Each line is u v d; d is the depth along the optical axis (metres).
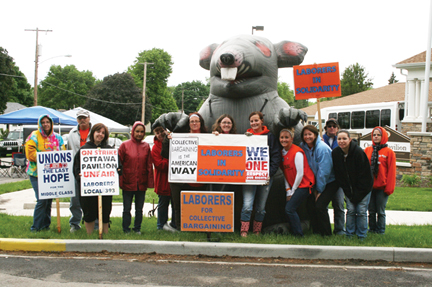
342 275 4.47
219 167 5.43
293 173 5.54
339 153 5.48
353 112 24.66
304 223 6.07
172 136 5.45
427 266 4.87
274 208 5.88
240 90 5.80
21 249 5.26
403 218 8.08
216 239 5.41
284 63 6.31
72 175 5.99
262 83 5.88
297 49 6.22
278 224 5.92
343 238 5.50
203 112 6.12
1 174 16.25
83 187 5.43
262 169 5.41
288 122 5.36
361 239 5.50
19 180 14.40
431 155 13.15
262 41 6.09
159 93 58.88
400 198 10.33
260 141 5.43
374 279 4.35
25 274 4.36
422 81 22.05
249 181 5.41
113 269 4.57
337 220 6.00
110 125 17.95
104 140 5.84
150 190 12.25
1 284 4.05
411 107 22.33
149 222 7.30
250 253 5.07
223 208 5.36
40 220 6.00
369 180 5.41
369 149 6.28
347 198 5.66
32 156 5.96
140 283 4.14
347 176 5.47
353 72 53.03
